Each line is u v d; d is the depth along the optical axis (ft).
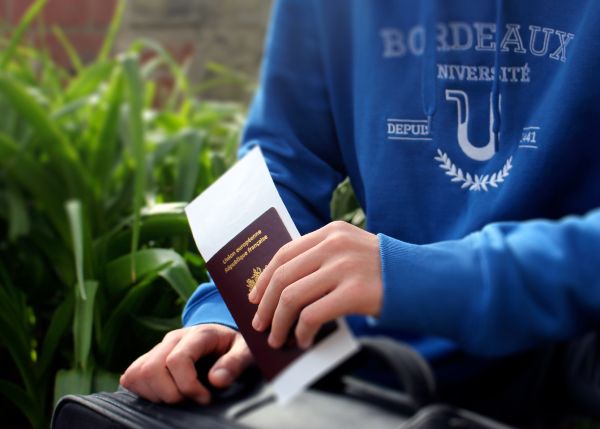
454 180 2.79
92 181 4.55
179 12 7.59
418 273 1.87
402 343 2.98
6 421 3.44
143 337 3.14
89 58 7.89
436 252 1.91
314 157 3.25
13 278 4.19
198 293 2.71
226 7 7.48
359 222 3.30
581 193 2.64
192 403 2.41
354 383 2.67
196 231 2.43
